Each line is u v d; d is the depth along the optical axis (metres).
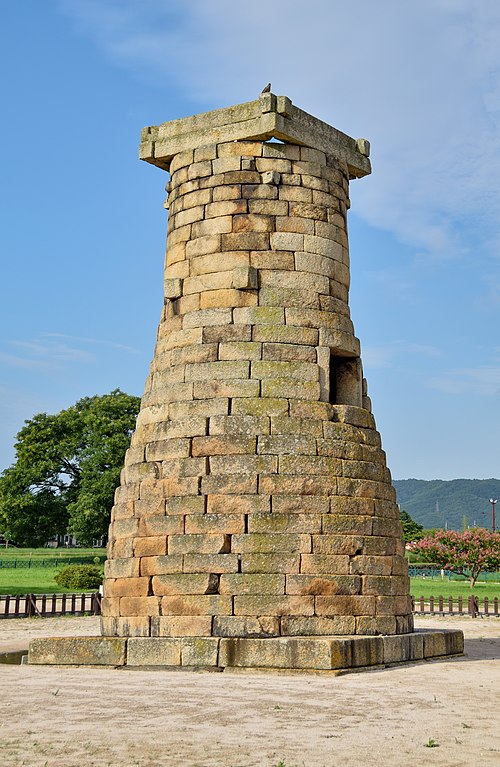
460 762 11.98
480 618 47.47
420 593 63.81
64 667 21.88
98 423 83.00
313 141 25.66
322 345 24.38
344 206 26.39
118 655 21.66
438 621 45.16
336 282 25.34
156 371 25.06
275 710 15.47
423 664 22.23
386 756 12.30
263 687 17.98
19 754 12.23
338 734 13.66
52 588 62.75
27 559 97.19
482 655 25.47
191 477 22.86
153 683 18.61
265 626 21.45
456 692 17.53
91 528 79.44
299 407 23.45
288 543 22.02
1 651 26.41
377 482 23.84
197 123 25.97
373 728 14.12
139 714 15.06
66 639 22.27
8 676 19.94
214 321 24.23
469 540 77.38
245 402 23.27
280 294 24.27
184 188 25.72
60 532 86.00
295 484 22.47
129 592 23.06
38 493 84.81
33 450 84.12
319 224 25.20
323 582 21.95
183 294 25.08
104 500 79.31
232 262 24.45
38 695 16.98
